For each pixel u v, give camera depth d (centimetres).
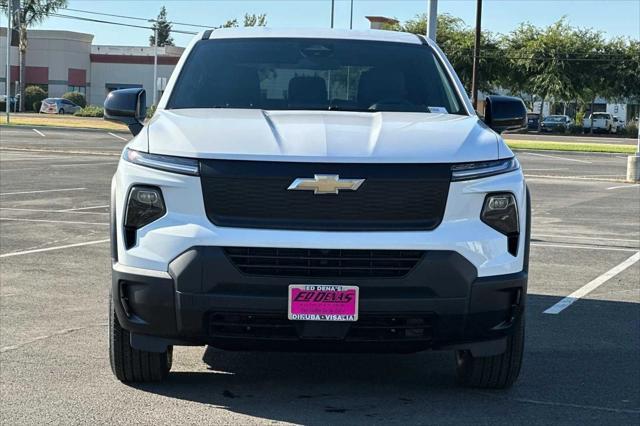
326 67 568
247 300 413
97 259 923
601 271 923
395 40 607
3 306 700
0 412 453
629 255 1037
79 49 7719
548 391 509
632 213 1504
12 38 7575
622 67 6303
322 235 411
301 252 413
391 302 414
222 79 555
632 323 689
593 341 631
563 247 1093
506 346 466
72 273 842
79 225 1177
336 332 417
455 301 419
